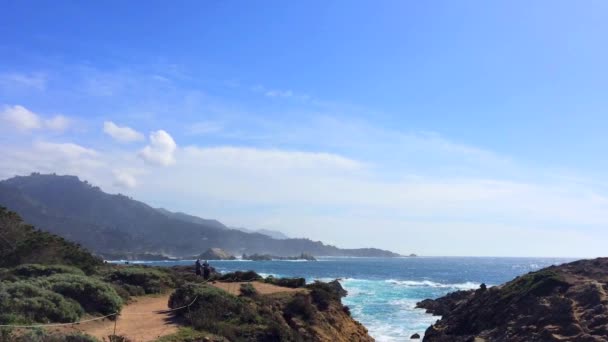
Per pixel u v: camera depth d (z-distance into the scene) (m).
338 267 179.50
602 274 33.06
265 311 23.72
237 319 21.55
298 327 24.92
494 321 31.94
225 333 19.58
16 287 19.34
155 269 40.28
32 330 15.75
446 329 35.22
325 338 25.38
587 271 34.38
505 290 34.72
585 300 28.67
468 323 34.38
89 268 36.66
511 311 31.31
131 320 21.19
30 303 18.19
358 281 93.69
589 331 25.61
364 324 42.16
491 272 144.88
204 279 39.06
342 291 65.31
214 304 22.05
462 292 51.31
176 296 23.28
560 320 27.52
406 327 40.81
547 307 29.06
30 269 28.11
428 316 46.44
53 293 19.72
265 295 27.97
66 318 18.83
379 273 134.12
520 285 34.19
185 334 18.45
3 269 29.09
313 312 27.08
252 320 21.83
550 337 26.14
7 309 17.38
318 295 30.36
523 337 27.64
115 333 18.22
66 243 40.84
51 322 18.16
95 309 21.19
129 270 33.91
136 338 17.62
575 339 25.27
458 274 130.88
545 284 32.09
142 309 24.44
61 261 36.34
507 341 28.28
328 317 28.70
